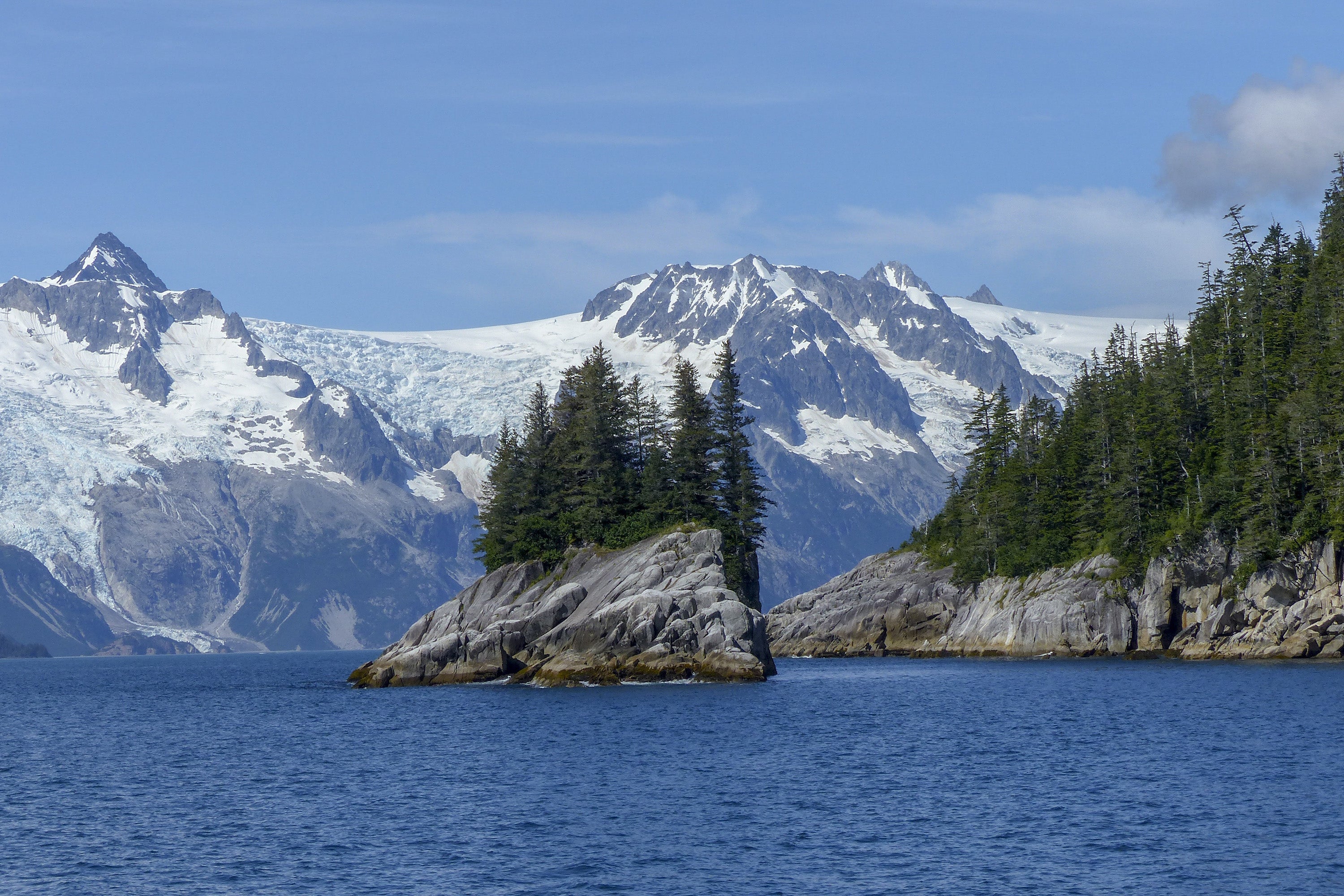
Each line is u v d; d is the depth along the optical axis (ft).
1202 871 160.97
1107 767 236.22
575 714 347.36
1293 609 489.26
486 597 508.53
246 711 438.81
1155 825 184.96
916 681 463.83
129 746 326.24
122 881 169.37
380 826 199.21
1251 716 297.53
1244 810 192.13
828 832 187.73
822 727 309.63
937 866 167.32
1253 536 500.74
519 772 248.11
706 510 504.43
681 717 334.24
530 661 455.22
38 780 260.21
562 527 508.12
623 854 176.76
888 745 276.00
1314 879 156.25
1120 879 159.02
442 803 216.95
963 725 308.81
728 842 182.60
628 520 500.33
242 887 165.37
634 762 255.70
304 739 323.78
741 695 396.37
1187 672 443.32
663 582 449.89
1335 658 471.62
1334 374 502.79
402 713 379.14
